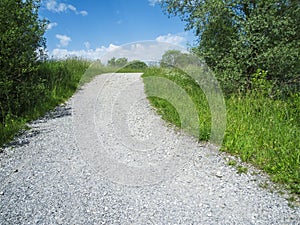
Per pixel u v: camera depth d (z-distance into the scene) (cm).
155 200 274
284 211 251
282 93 634
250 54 661
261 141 396
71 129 503
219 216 246
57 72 855
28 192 291
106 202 272
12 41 555
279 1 660
